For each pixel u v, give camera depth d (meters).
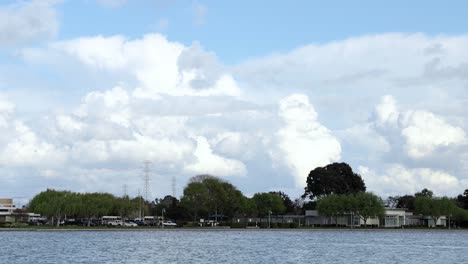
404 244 152.00
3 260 102.06
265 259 106.31
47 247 132.00
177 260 103.94
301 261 103.44
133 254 115.00
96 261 101.50
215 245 141.62
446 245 149.38
